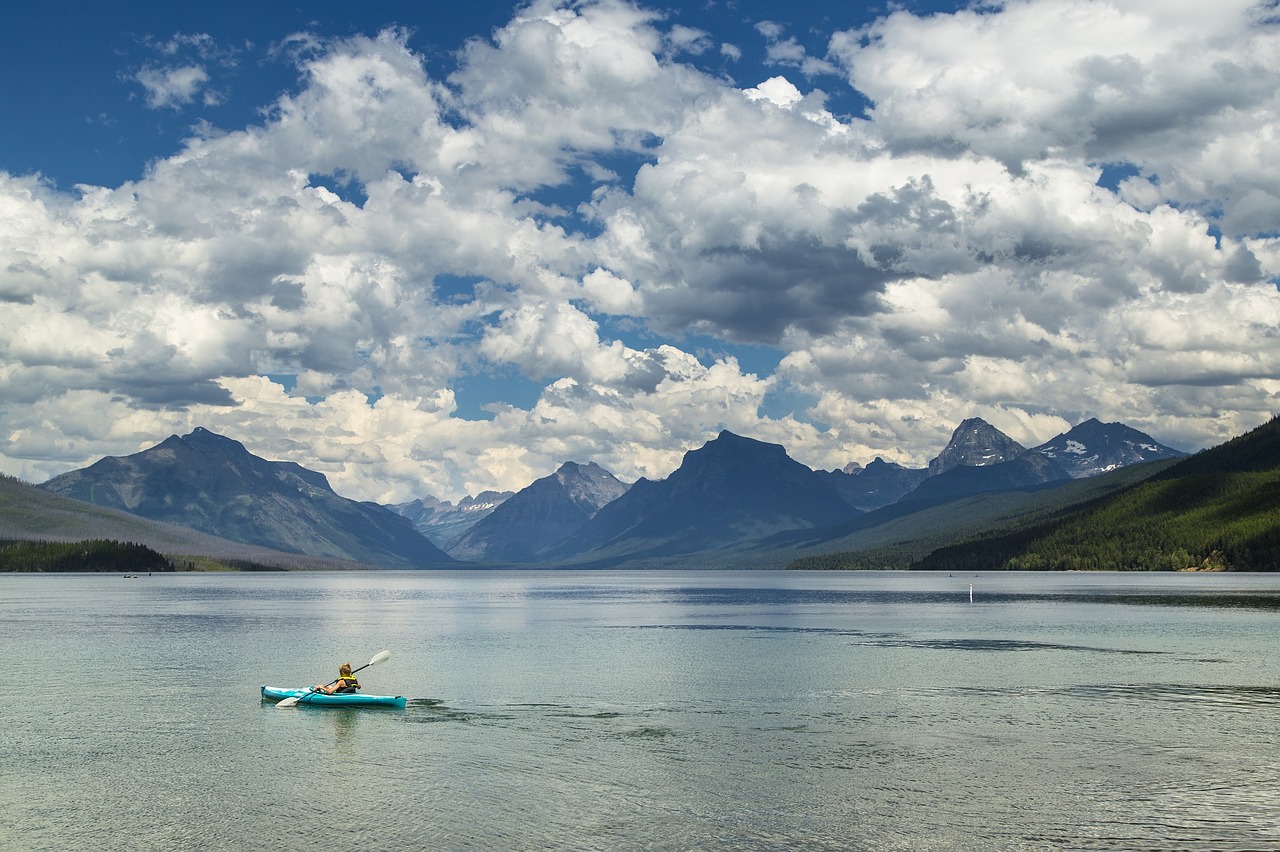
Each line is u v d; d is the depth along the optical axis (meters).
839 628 141.25
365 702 70.69
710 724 63.78
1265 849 40.12
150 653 106.38
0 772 52.31
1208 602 194.75
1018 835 41.75
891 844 40.81
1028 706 70.06
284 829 42.97
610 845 40.81
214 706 71.00
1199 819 43.66
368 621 161.25
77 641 120.81
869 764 53.03
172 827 43.31
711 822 43.50
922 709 69.00
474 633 135.00
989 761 53.50
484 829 42.78
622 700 73.19
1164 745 57.22
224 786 49.47
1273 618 151.12
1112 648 108.06
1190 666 91.88
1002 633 129.00
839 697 74.31
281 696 72.56
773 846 40.62
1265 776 50.28
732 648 111.31
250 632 136.38
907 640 120.25
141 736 60.84
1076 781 49.50
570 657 102.19
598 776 50.91
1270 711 67.88
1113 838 41.38
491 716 66.94
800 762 53.50
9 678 85.88
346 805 46.22
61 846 41.06
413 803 46.47
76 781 50.44
